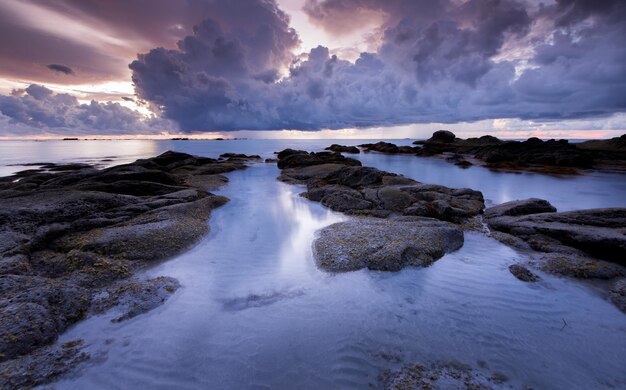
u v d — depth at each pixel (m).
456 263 9.52
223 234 12.23
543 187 25.19
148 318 6.71
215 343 5.93
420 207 14.30
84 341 5.98
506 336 6.11
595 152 46.06
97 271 8.45
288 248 10.72
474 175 32.50
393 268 8.84
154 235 10.70
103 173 21.00
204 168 32.72
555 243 10.63
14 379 4.87
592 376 5.13
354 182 21.14
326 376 5.12
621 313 6.89
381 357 5.53
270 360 5.48
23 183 20.41
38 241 9.77
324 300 7.39
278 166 37.81
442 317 6.73
